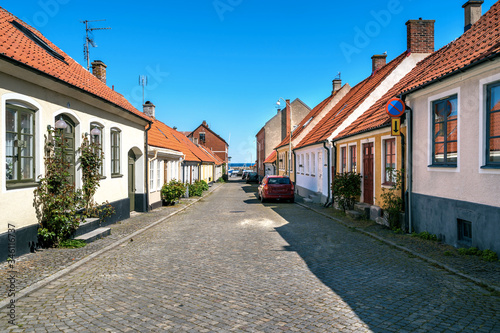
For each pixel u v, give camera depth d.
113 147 12.16
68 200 8.01
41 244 7.66
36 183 7.50
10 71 6.55
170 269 6.23
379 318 4.02
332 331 3.72
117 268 6.31
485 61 6.20
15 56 6.61
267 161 46.88
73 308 4.41
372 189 12.48
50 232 7.67
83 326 3.89
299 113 46.34
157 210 15.95
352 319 4.01
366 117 14.58
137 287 5.23
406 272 5.88
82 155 9.53
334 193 14.21
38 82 7.45
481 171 6.59
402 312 4.18
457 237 7.42
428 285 5.17
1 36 7.56
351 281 5.44
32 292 5.01
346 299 4.65
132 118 13.32
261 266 6.39
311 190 21.83
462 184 7.17
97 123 10.75
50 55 9.91
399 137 9.98
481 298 4.60
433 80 7.71
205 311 4.29
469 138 6.93
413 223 9.23
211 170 46.38
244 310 4.31
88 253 7.31
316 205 17.72
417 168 9.01
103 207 10.84
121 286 5.28
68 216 7.93
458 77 7.12
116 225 11.32
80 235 8.72
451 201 7.54
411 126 9.26
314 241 8.68
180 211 16.02
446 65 8.20
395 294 4.81
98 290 5.10
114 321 4.02
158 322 3.99
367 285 5.23
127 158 13.18
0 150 6.40
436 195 8.13
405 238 8.57
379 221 10.88
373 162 12.32
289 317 4.09
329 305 4.44
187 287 5.22
